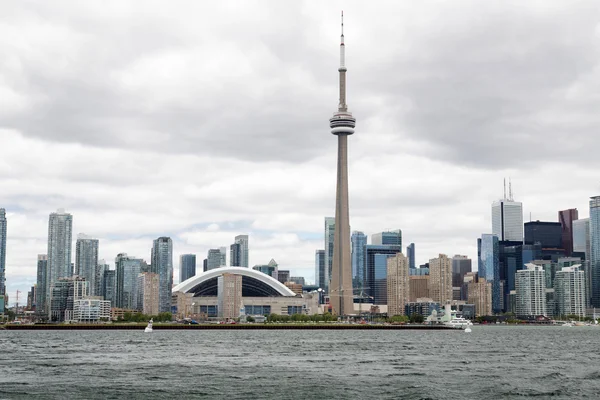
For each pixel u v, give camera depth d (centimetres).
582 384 15150
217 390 14250
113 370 18138
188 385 15038
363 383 15350
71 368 18638
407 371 17950
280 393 13850
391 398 13175
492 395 13500
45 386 14812
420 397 13262
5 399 13062
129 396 13475
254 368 18775
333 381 15712
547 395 13525
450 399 13025
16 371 17800
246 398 13238
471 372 17712
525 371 18050
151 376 16738
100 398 13225
